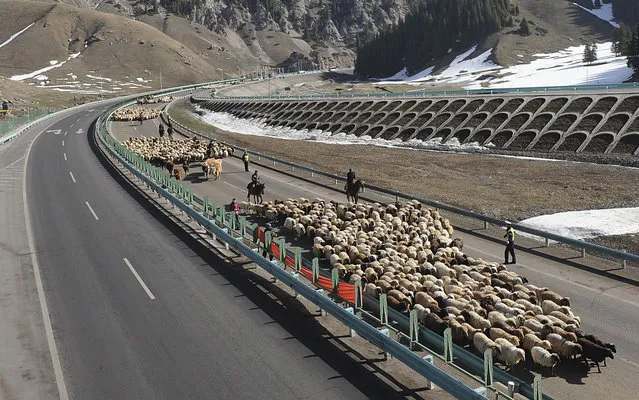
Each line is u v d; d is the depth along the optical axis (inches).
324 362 601.6
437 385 517.0
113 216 1244.5
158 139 2464.3
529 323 644.1
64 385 554.9
